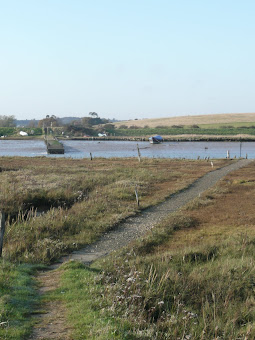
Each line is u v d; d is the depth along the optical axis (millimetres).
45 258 14625
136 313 9320
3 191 25359
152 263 13594
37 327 8180
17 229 17797
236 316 10320
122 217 22203
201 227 21375
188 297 11438
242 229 20594
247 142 131625
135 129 191000
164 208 25688
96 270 13125
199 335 8742
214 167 48656
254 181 37000
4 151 92062
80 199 26234
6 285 10406
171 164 53031
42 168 45000
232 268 13805
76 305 9430
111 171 42875
